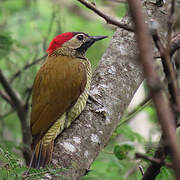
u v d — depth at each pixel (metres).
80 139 7.70
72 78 9.70
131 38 9.06
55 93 9.52
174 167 3.17
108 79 8.65
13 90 13.62
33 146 8.74
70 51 10.84
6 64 14.68
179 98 4.36
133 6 3.51
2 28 15.84
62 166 7.18
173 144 3.19
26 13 16.12
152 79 3.33
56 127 9.21
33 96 9.90
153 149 8.74
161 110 3.28
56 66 10.02
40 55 14.48
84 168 7.34
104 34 14.60
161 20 9.01
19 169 7.34
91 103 8.40
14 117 15.84
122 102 8.38
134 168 11.57
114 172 11.85
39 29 15.25
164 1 9.35
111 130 8.12
